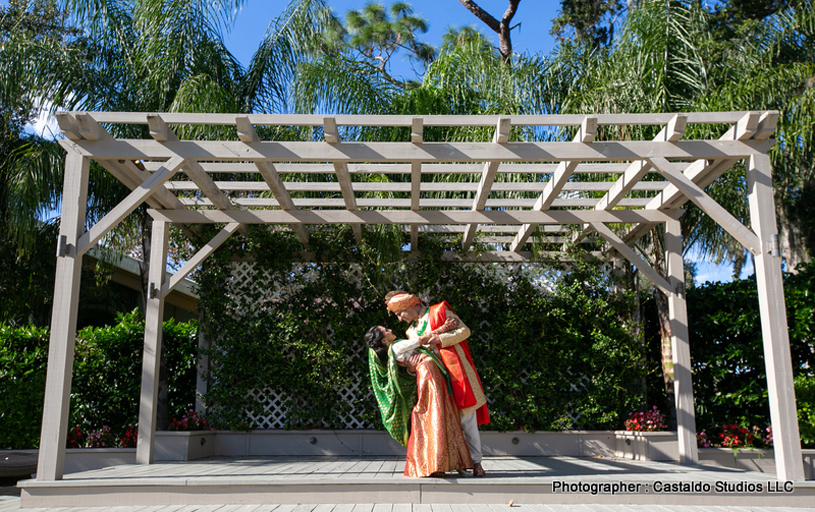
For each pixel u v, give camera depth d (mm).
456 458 3871
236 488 3844
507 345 6754
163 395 6703
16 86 6957
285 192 5547
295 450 6629
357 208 5891
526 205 5949
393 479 3828
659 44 6902
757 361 6168
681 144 4352
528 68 7715
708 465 5504
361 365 6773
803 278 6285
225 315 6844
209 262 6902
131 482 3871
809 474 5504
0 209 7957
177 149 4352
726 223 4297
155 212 5906
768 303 4133
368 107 7848
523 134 7203
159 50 7430
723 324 6422
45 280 8609
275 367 6695
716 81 7191
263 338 6820
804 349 6320
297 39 8273
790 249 11695
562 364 6738
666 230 5941
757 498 3787
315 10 8461
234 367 6723
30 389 6449
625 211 5875
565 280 7051
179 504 3836
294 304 6898
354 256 7070
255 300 6934
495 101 7535
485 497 3775
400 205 5961
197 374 6930
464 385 4035
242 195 7508
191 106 6840
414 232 6660
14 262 8320
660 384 7066
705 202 4289
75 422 6566
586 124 4242
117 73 7527
